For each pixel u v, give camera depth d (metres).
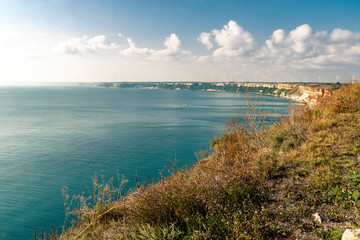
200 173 5.55
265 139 6.93
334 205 3.59
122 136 59.72
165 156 40.91
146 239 3.38
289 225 3.30
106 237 3.91
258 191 4.14
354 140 5.54
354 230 2.62
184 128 71.31
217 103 179.50
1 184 30.38
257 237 3.00
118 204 5.36
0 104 162.62
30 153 44.84
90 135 61.47
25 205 24.72
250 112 7.61
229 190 4.05
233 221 3.24
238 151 6.51
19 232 19.91
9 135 61.78
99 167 36.03
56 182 30.86
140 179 29.27
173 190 4.30
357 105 7.48
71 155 43.00
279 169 5.05
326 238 2.91
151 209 3.96
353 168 4.35
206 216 3.43
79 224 5.30
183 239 3.22
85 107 145.88
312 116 7.55
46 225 20.95
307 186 4.18
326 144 5.59
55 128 72.31
